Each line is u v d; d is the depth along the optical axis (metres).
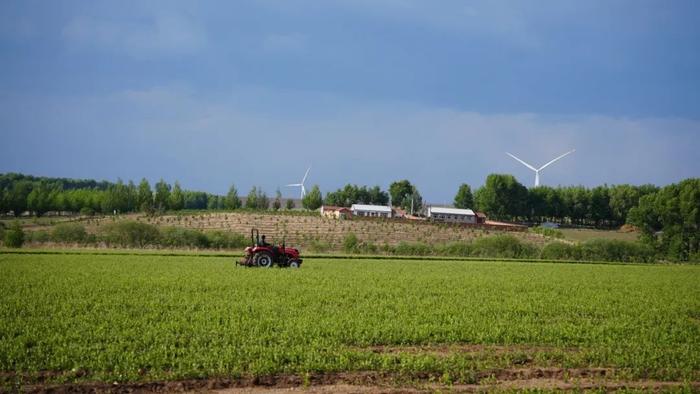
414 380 20.94
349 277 52.09
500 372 22.16
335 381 20.64
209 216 158.62
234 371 20.75
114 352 22.64
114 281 44.69
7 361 21.47
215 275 50.78
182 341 24.59
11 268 54.00
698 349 25.98
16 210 182.25
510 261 92.81
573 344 26.64
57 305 32.47
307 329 27.16
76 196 197.88
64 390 19.28
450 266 73.56
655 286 53.50
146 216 160.25
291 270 58.06
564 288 48.69
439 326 28.94
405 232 147.00
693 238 133.38
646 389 20.66
